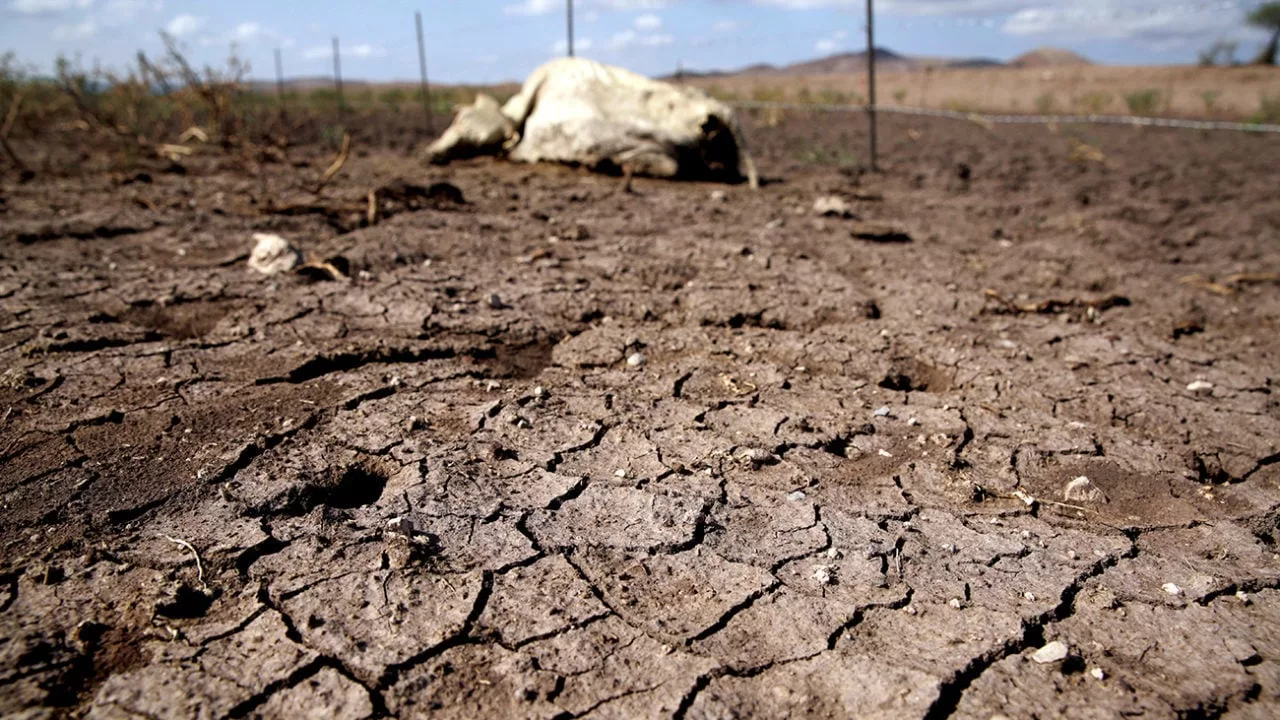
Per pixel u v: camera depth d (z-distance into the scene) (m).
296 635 2.07
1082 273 5.88
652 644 2.10
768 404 3.58
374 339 4.10
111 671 1.95
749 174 9.48
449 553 2.43
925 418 3.49
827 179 10.29
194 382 3.57
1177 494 2.97
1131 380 3.95
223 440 3.04
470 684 1.95
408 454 2.99
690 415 3.43
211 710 1.84
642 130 9.53
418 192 7.85
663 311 4.79
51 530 2.48
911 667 2.04
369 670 1.97
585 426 3.28
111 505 2.62
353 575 2.31
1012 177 10.68
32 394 3.40
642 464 3.00
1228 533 2.71
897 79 37.91
